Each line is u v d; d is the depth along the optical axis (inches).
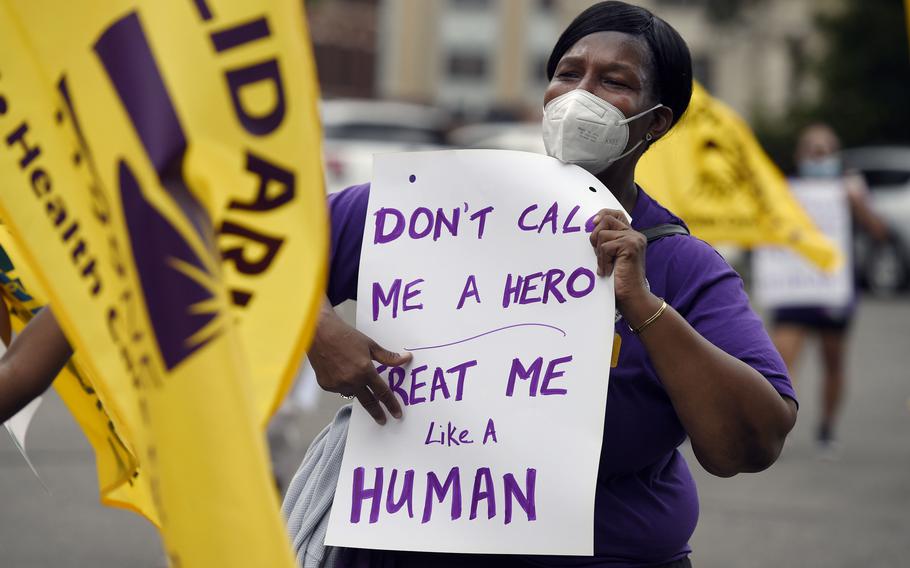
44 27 125.2
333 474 188.2
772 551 466.3
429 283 183.8
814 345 1168.2
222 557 116.7
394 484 179.2
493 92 4338.1
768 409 171.0
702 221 466.3
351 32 4180.6
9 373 152.0
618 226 175.5
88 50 123.0
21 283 172.1
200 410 117.2
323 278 119.6
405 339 182.4
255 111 119.1
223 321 118.2
